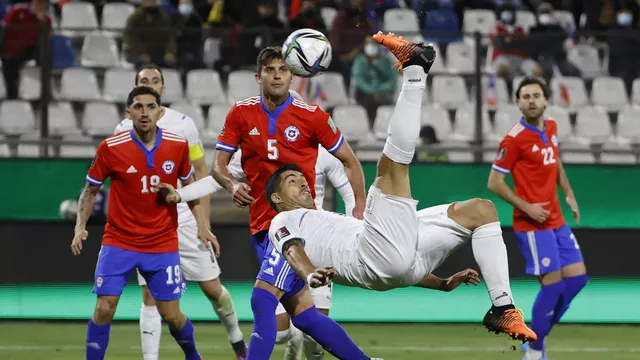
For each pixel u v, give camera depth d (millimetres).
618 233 35969
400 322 35562
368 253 17484
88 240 35031
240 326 34156
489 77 37938
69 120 36781
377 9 44094
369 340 31094
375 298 35625
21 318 34938
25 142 35656
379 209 17141
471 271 19094
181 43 37875
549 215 26500
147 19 38406
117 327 33625
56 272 35031
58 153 36469
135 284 35094
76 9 46188
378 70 37344
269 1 41719
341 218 18578
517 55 38344
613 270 35938
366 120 37219
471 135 37625
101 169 21688
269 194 19125
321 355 22219
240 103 20953
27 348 28719
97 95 37188
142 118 21344
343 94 37375
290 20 40062
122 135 21594
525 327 17156
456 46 38250
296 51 19531
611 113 39281
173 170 21875
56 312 34969
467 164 35812
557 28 43531
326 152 23359
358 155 36750
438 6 45500
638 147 38594
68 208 35156
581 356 28203
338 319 35562
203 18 43562
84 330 32750
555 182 27031
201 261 24922
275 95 20359
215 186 22031
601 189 36156
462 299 35625
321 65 19641
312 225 18438
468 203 17547
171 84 37719
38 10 41875
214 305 25375
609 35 39188
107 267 21625
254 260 35156
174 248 22188
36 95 36469
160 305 22203
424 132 36469
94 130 36938
